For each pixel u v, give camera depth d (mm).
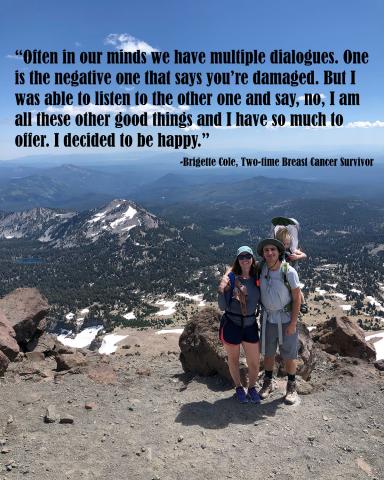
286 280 5488
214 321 6910
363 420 5301
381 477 4402
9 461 4539
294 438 4926
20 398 5887
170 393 6180
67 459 4629
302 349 6676
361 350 7742
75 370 6785
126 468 4496
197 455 4676
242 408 5551
